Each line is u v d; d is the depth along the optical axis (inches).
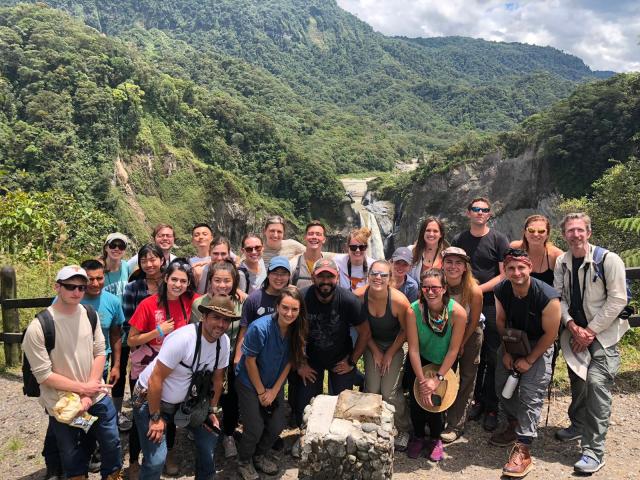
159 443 135.8
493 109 7682.1
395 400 167.8
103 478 146.8
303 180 3132.4
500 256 191.5
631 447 164.9
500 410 194.5
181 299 162.6
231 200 2731.3
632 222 292.4
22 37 2546.8
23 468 170.6
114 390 180.9
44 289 366.9
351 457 129.8
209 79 5260.8
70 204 560.4
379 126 6712.6
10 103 2183.8
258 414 151.4
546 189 2110.0
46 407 138.5
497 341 182.1
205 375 136.5
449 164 2529.5
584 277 160.1
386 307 163.9
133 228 2242.9
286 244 249.1
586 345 158.4
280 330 150.6
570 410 172.6
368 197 3243.1
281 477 155.2
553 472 152.3
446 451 168.1
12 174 1943.9
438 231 194.2
